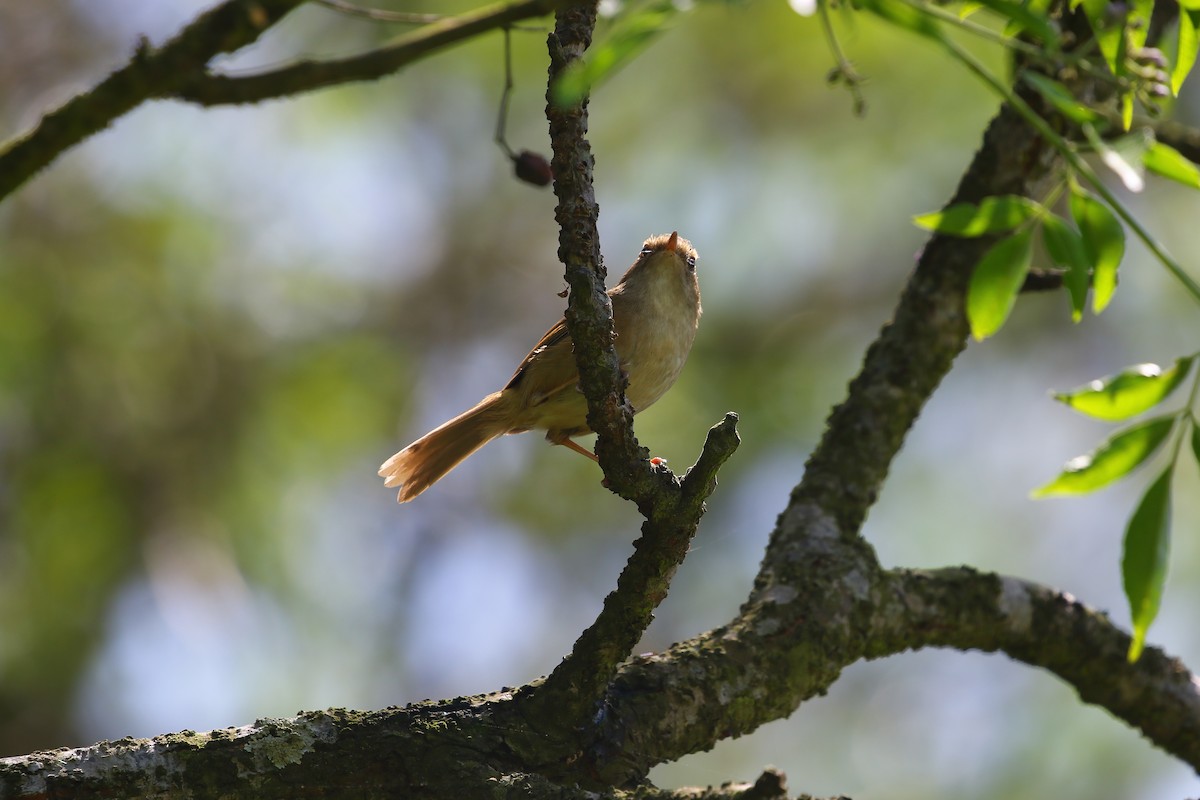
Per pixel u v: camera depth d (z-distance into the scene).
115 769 4.77
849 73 5.16
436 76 12.70
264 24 4.35
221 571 11.84
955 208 4.88
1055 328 12.77
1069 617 7.18
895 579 6.77
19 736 11.62
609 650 5.22
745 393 12.22
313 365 12.54
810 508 6.91
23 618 11.54
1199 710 7.33
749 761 13.02
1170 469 4.48
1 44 13.55
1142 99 5.02
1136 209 12.34
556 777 5.21
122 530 11.77
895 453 7.26
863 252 12.73
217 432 12.09
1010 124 7.24
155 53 4.26
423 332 13.74
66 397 11.72
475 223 13.96
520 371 8.16
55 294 11.78
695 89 12.41
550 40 4.89
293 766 4.93
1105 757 11.90
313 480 12.33
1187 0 4.87
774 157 12.41
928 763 12.89
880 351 7.43
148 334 12.05
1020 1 4.99
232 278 12.55
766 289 12.71
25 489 11.59
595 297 4.81
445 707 5.25
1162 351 12.52
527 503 13.32
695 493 4.95
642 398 7.97
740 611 6.39
